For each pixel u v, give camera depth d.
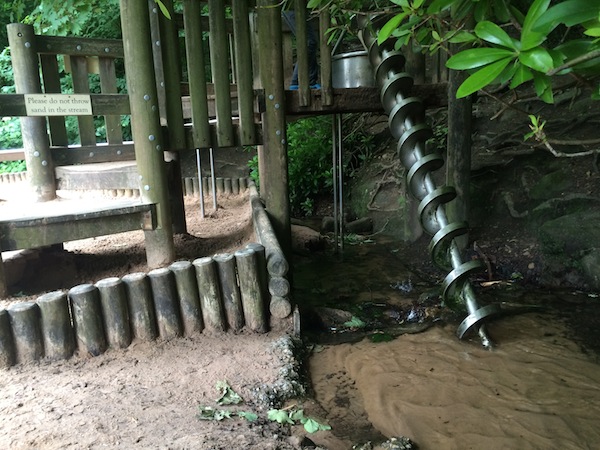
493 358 3.65
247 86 4.54
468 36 1.64
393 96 4.63
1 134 11.41
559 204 5.41
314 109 4.88
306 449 2.52
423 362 3.62
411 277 5.48
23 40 4.84
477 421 2.89
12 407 2.76
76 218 3.92
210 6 4.28
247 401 2.94
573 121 6.11
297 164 8.48
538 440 2.72
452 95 5.42
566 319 4.27
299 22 4.63
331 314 4.37
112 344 3.46
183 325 3.69
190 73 4.29
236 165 10.05
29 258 4.47
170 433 2.54
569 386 3.25
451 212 5.66
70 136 11.83
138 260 4.77
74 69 5.04
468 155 5.55
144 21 4.02
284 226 4.88
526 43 1.17
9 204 4.91
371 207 7.61
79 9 8.32
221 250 5.14
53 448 2.40
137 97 4.11
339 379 3.44
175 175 5.50
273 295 3.86
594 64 1.24
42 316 3.28
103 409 2.76
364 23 4.52
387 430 2.83
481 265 3.93
